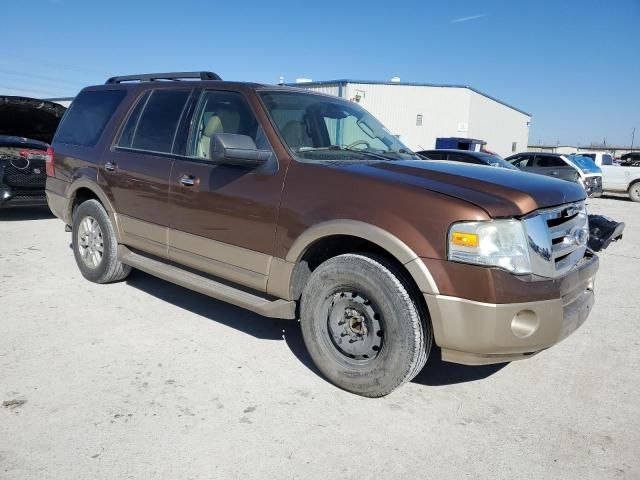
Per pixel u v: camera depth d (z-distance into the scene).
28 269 5.49
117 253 4.74
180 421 2.77
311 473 2.40
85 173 4.89
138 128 4.54
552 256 2.84
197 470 2.39
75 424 2.70
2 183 7.55
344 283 3.06
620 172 19.19
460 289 2.65
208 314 4.39
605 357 3.88
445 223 2.70
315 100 4.09
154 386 3.13
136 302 4.59
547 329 2.73
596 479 2.45
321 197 3.12
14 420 2.70
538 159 17.66
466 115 34.19
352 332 3.10
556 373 3.58
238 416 2.85
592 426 2.91
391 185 2.93
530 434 2.81
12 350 3.53
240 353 3.65
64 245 6.71
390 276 2.87
